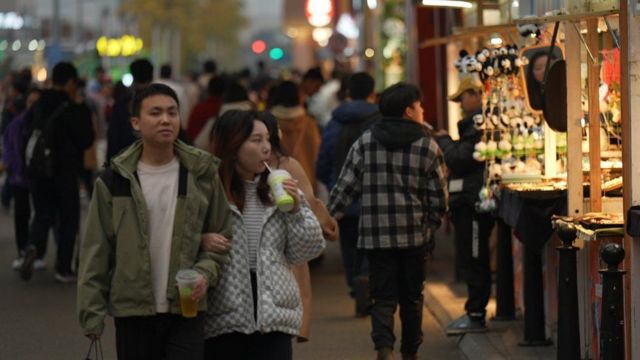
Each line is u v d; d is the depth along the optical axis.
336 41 58.56
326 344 19.20
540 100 17.80
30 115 24.97
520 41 20.03
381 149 16.25
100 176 11.55
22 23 114.44
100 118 50.66
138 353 11.61
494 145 18.34
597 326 15.77
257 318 11.87
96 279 11.44
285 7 74.94
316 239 12.21
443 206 16.44
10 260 28.45
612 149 17.17
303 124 25.02
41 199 25.11
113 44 104.38
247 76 56.06
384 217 16.22
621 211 16.16
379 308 16.38
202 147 27.91
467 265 19.12
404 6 40.75
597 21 15.91
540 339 17.83
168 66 33.97
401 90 16.34
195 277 11.23
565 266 14.56
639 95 13.41
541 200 16.58
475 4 23.89
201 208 11.59
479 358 17.38
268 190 12.14
